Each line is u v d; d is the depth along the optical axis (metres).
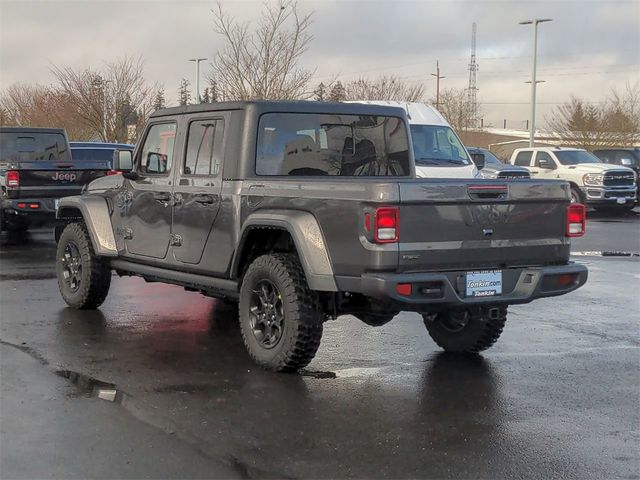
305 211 5.78
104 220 7.95
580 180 22.77
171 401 5.36
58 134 15.78
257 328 6.25
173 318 8.09
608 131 44.59
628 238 17.19
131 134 31.22
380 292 5.29
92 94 31.34
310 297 5.86
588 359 6.70
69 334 7.27
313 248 5.66
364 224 5.36
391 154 7.28
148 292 9.62
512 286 5.84
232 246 6.39
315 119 6.76
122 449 4.47
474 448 4.60
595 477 4.20
